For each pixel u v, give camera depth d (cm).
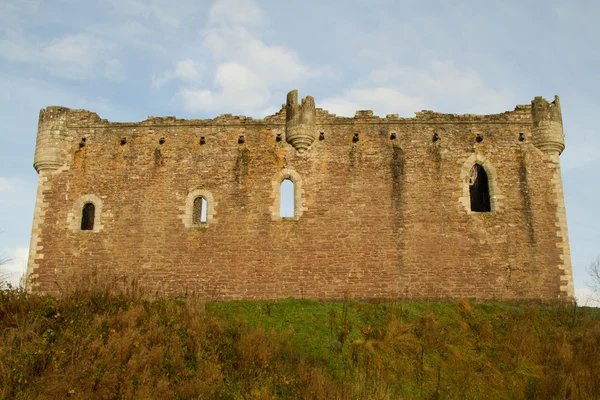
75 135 2688
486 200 2620
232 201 2566
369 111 2655
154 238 2538
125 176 2627
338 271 2459
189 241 2525
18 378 1521
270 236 2512
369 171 2577
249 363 1730
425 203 2536
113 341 1681
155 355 1670
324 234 2505
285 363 1780
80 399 1473
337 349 1903
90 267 2517
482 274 2452
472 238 2492
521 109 2659
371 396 1620
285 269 2470
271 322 2078
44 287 2502
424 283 2439
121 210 2584
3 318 1831
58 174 2645
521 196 2548
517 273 2453
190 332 1833
